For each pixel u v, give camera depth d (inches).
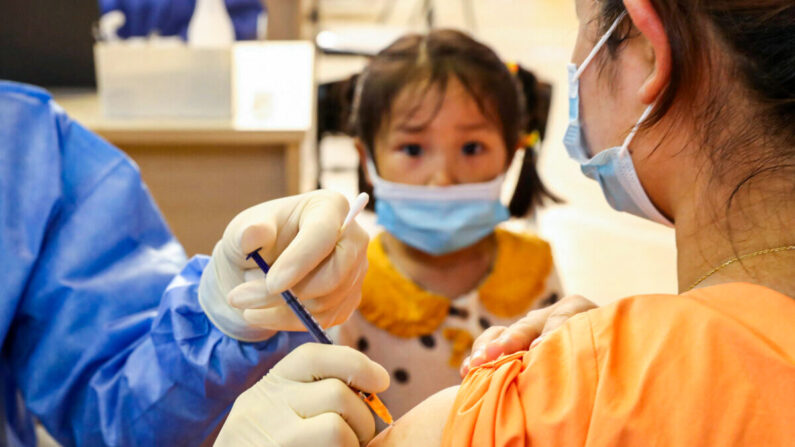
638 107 25.6
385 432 25.2
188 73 66.4
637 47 25.4
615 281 123.5
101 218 42.6
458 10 308.0
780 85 22.2
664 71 23.7
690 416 19.9
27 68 79.4
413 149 52.7
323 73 189.3
